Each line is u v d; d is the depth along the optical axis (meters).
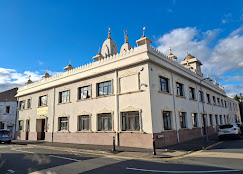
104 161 9.84
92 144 17.72
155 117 14.41
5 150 15.56
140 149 13.43
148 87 14.48
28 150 15.36
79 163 9.41
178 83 19.62
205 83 27.19
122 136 15.51
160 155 11.07
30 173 7.68
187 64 26.17
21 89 30.39
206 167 7.67
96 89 18.55
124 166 8.48
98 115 18.05
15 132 29.45
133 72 15.64
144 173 7.11
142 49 15.26
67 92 22.06
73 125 20.16
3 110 32.12
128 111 15.58
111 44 27.34
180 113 18.56
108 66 17.61
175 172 7.07
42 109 24.86
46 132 23.31
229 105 41.75
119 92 16.44
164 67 16.86
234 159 9.06
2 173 7.82
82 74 20.11
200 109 23.47
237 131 17.78
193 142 17.08
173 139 15.99
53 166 8.84
